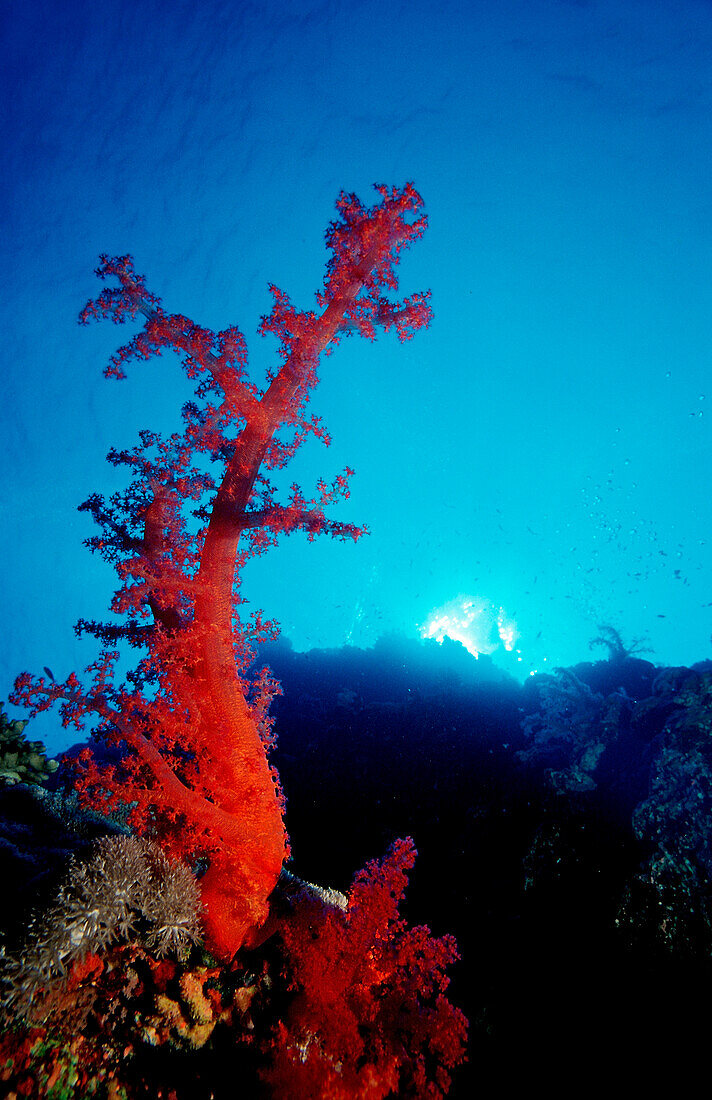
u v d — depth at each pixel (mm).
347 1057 3020
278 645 16344
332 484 3762
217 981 3131
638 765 8430
